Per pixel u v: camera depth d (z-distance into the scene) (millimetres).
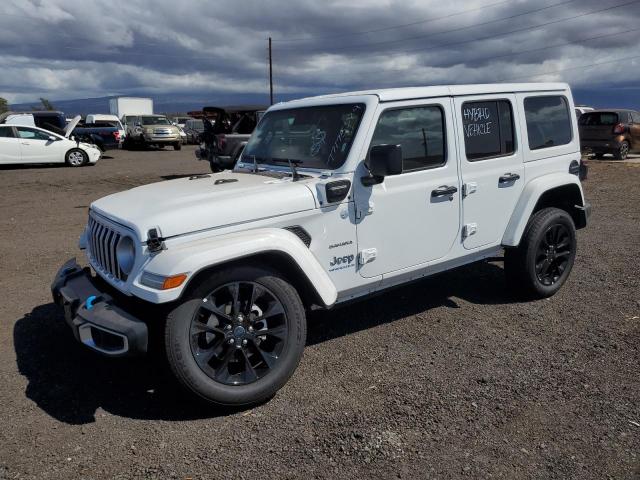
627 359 3885
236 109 14055
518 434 3029
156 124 30281
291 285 3482
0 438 3078
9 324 4695
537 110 5043
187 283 3012
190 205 3309
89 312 3199
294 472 2758
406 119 4070
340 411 3309
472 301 5121
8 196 12000
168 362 3121
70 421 3248
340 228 3742
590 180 13070
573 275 5832
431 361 3936
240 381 3285
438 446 2939
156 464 2842
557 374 3691
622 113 17438
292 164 4074
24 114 22750
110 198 3936
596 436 2990
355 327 4566
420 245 4211
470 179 4445
